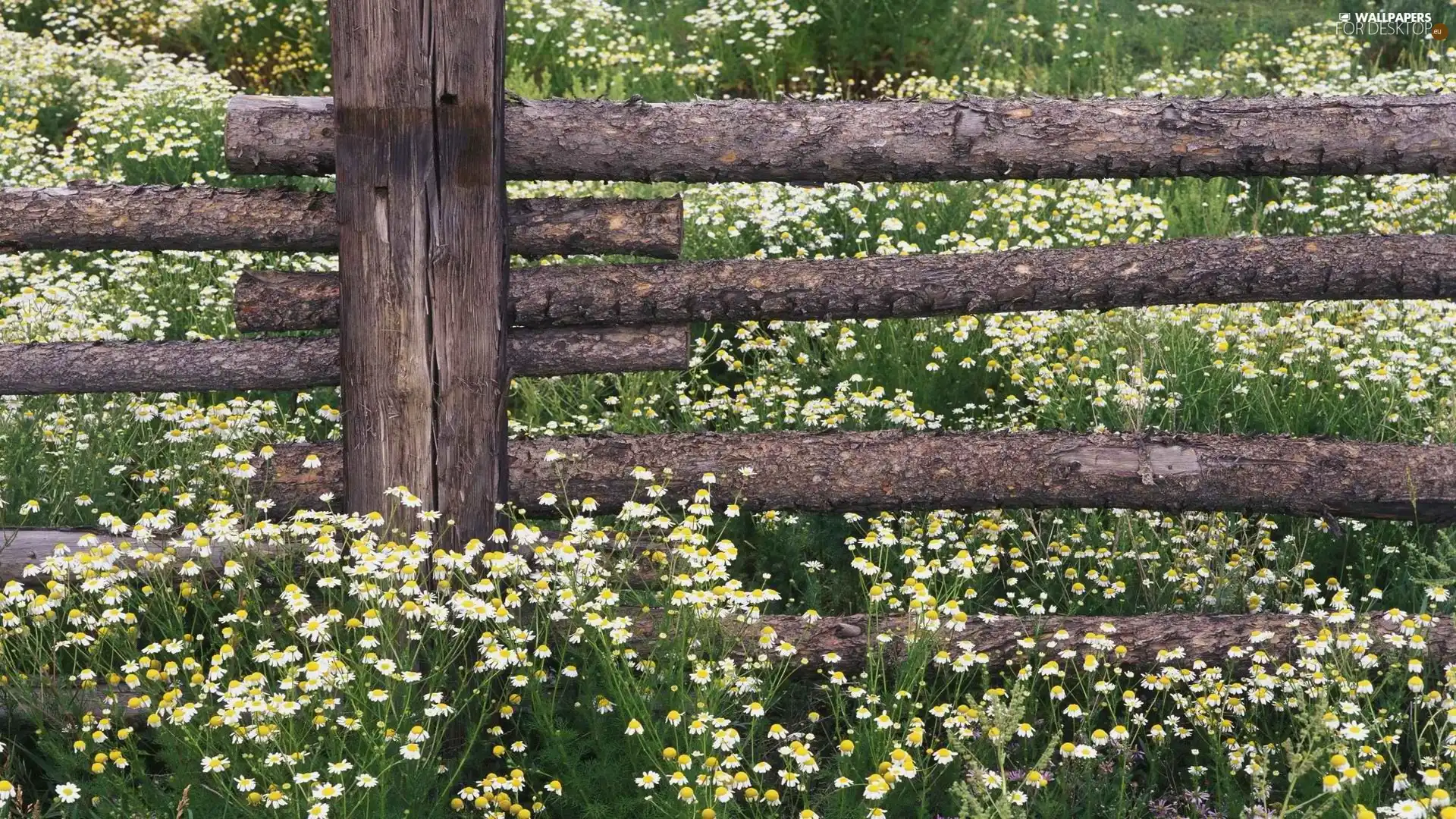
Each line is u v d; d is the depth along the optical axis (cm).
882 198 621
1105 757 324
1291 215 679
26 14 1115
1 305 522
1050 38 1091
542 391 530
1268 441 363
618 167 340
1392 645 334
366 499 340
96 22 1082
